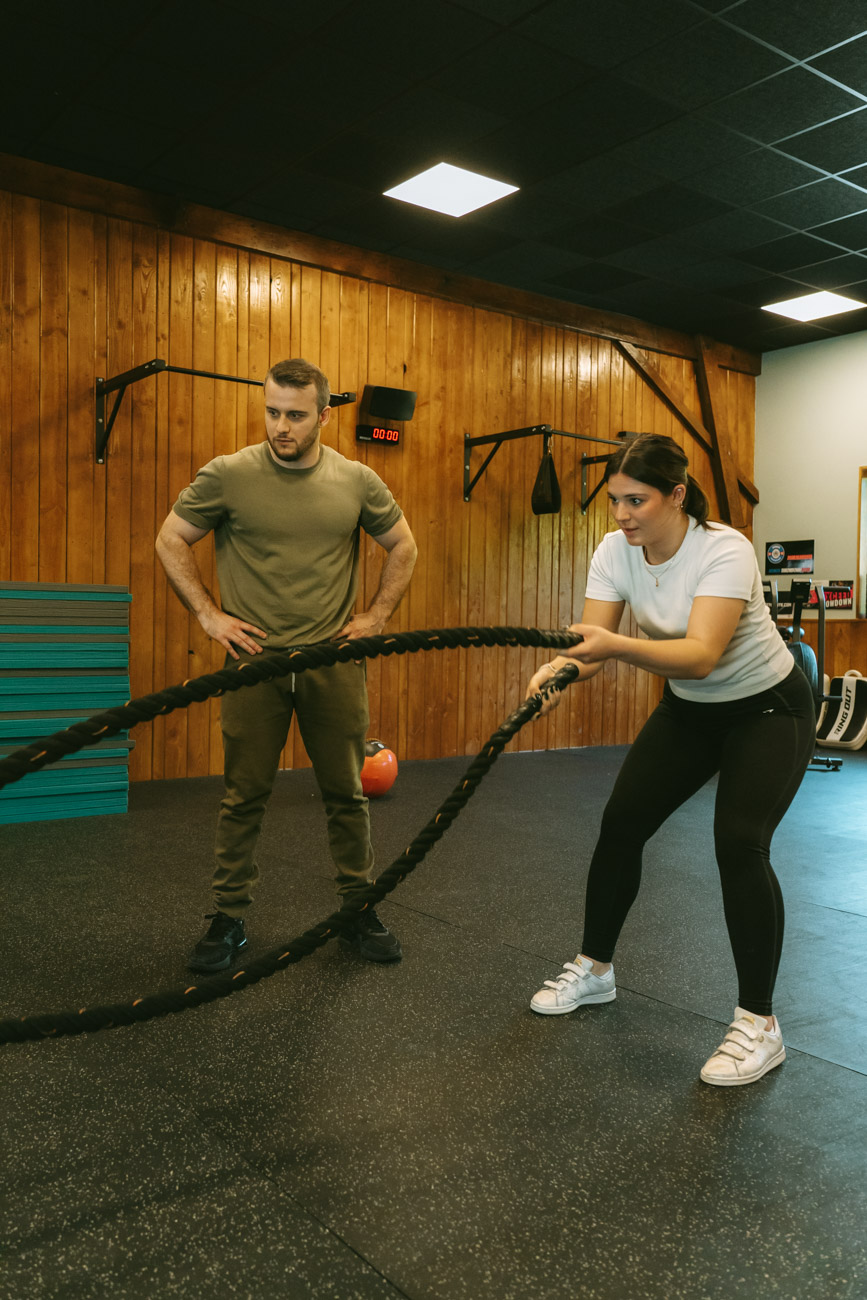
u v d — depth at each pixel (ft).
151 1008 3.98
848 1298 4.10
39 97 14.32
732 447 26.96
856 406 25.38
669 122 15.24
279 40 13.02
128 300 17.12
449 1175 4.98
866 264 20.97
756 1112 5.72
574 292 22.62
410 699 21.06
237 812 8.02
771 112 15.01
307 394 7.39
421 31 12.87
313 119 15.02
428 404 20.99
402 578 8.59
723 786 6.36
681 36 13.07
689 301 23.29
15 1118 5.53
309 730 8.14
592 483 23.93
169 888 10.27
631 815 6.88
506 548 22.31
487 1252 4.37
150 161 16.28
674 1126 5.53
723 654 6.22
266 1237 4.45
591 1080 6.09
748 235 19.49
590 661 5.21
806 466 26.37
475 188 17.39
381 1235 4.48
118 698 14.29
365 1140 5.32
